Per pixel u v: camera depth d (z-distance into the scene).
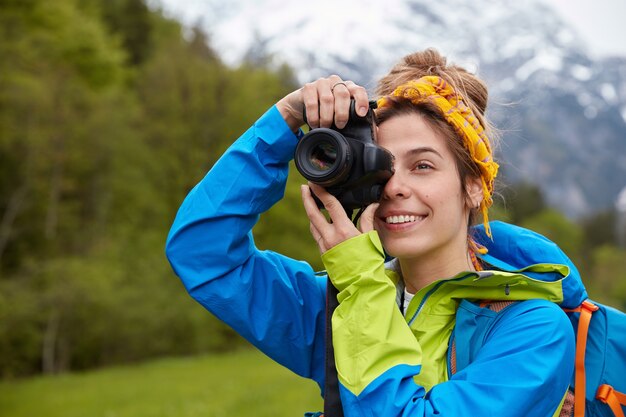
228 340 37.41
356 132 2.07
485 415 1.84
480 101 2.38
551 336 1.98
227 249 2.21
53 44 48.06
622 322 2.28
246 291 2.27
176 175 43.00
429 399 1.90
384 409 1.88
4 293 30.73
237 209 2.20
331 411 2.01
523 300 2.09
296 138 2.22
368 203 2.08
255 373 20.92
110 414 14.73
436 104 2.14
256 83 47.00
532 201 93.12
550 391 1.93
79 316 31.72
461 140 2.15
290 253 39.62
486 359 1.97
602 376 2.25
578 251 85.25
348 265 2.03
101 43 53.66
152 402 16.11
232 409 13.36
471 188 2.21
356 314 1.99
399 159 2.14
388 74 2.44
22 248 39.25
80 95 43.38
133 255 37.38
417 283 2.29
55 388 20.66
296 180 41.59
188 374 22.11
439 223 2.14
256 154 2.20
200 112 43.78
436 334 2.13
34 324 32.03
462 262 2.25
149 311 32.84
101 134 42.12
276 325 2.31
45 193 40.62
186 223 2.21
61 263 32.34
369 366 1.93
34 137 39.00
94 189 43.09
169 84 44.91
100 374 24.09
